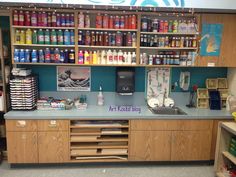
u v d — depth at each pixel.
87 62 3.26
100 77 3.63
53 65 3.50
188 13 3.24
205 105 3.64
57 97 3.62
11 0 2.86
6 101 3.30
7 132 3.01
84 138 3.17
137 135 3.18
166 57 3.36
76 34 3.17
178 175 3.10
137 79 3.68
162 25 3.28
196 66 3.39
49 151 3.11
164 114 3.22
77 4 2.95
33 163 3.16
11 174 3.04
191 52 3.35
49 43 3.19
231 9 3.07
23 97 3.17
